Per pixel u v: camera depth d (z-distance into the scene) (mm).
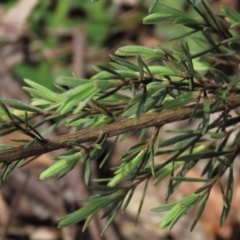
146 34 1101
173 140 417
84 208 394
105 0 1135
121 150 931
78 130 394
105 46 1093
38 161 927
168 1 964
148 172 416
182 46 384
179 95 398
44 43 1106
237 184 862
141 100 372
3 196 942
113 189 401
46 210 925
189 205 397
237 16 409
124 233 873
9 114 373
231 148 443
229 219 856
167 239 873
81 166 861
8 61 1088
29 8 1135
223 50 443
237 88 403
